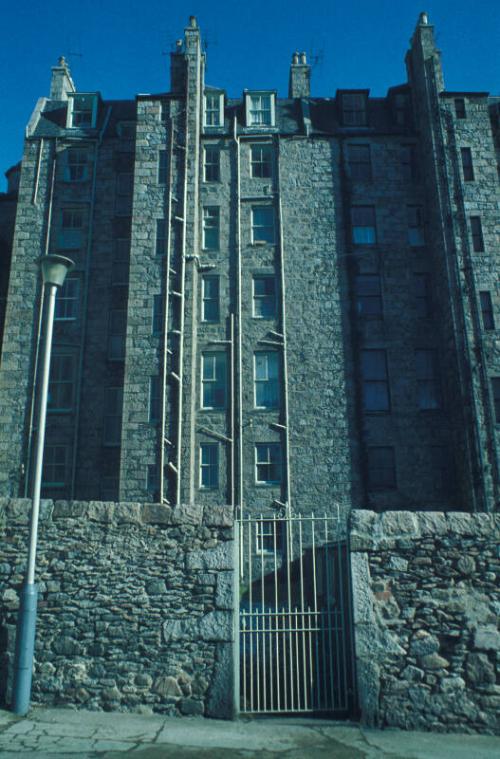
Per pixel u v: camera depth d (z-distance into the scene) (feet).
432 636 32.55
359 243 100.17
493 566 33.42
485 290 90.33
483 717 31.35
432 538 33.86
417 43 105.81
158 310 92.48
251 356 93.97
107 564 34.01
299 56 117.50
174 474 83.97
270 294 97.71
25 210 101.91
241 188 102.22
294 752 27.58
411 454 90.07
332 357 93.97
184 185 96.78
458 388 86.99
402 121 109.40
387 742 29.32
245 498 87.10
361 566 33.53
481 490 81.05
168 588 33.65
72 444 91.66
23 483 89.04
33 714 31.01
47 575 33.86
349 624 34.14
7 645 33.01
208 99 108.78
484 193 95.09
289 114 109.81
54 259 36.96
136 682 32.50
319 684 34.14
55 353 95.71
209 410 90.99
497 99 112.06
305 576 77.87
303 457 89.40
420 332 96.12
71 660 32.83
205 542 34.27
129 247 101.96
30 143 105.81
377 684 31.94
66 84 119.44
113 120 111.14
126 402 87.40
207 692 32.27
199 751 27.09
